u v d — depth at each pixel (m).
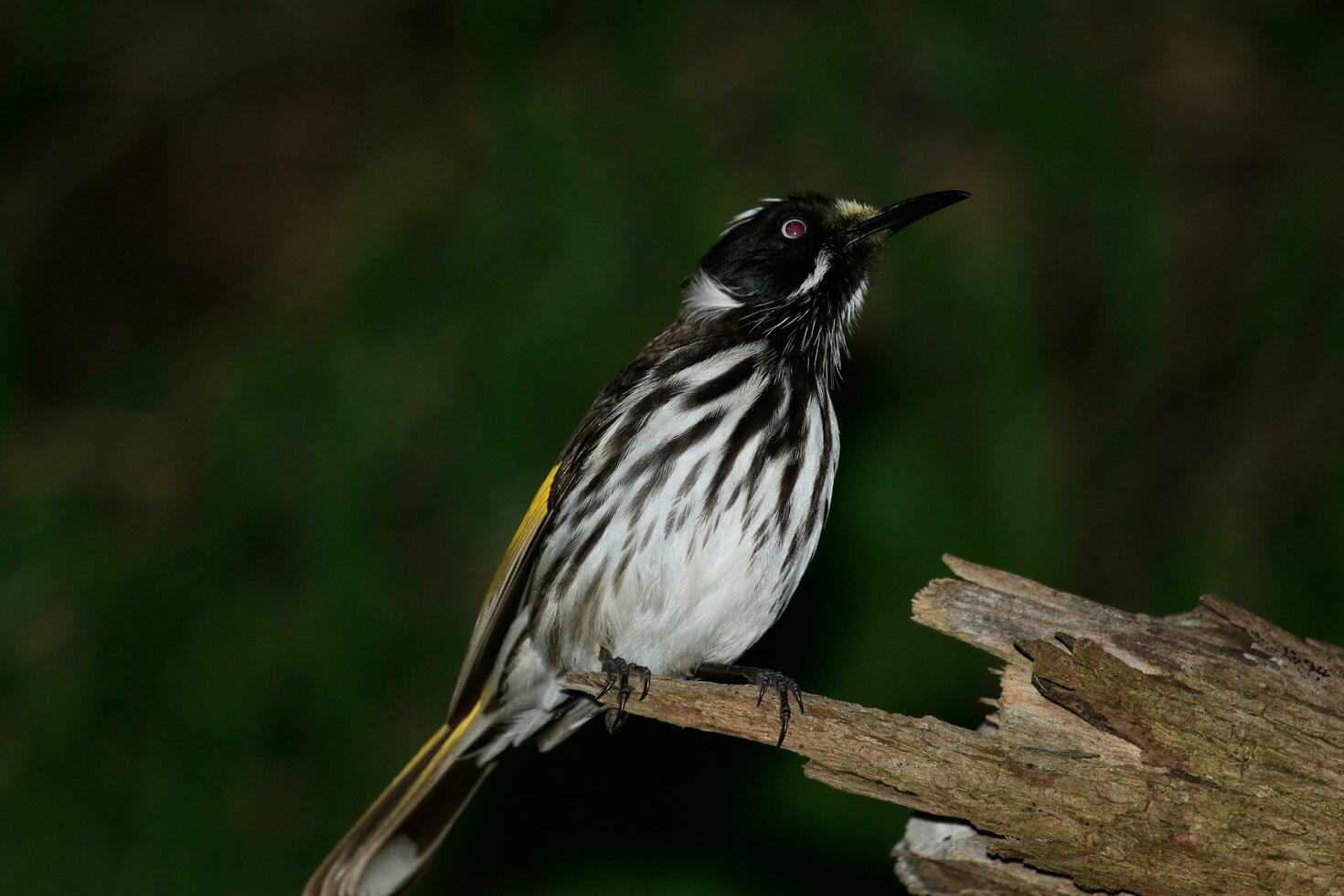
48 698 11.09
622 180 11.74
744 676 8.40
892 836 11.79
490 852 12.36
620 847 12.21
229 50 14.91
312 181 15.47
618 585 8.28
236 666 11.29
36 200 14.69
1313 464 12.11
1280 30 13.59
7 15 14.22
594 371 11.31
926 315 11.80
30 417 12.79
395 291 11.80
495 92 12.30
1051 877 6.72
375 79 14.79
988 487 11.42
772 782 12.16
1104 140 12.38
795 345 9.10
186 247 15.37
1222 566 11.83
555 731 9.16
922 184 11.95
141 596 11.48
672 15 12.60
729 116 12.29
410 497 11.77
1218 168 13.71
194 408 12.52
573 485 8.62
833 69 12.20
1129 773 6.11
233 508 11.64
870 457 11.63
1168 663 6.38
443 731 9.16
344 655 11.35
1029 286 11.86
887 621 11.45
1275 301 12.58
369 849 9.11
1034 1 12.80
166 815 10.98
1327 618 11.52
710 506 8.14
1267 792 6.03
